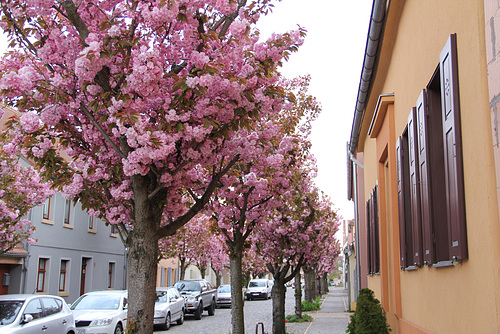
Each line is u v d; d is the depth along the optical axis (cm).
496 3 338
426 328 620
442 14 495
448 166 462
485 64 366
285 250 1568
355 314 1038
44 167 674
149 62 527
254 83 609
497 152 344
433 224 538
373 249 1289
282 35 625
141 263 557
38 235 2156
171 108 559
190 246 3512
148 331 543
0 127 1619
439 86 563
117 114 518
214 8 637
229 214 1035
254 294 4425
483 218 369
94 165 634
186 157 590
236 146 686
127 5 609
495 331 349
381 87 1068
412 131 645
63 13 611
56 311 1295
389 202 1041
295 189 1523
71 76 604
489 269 359
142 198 568
